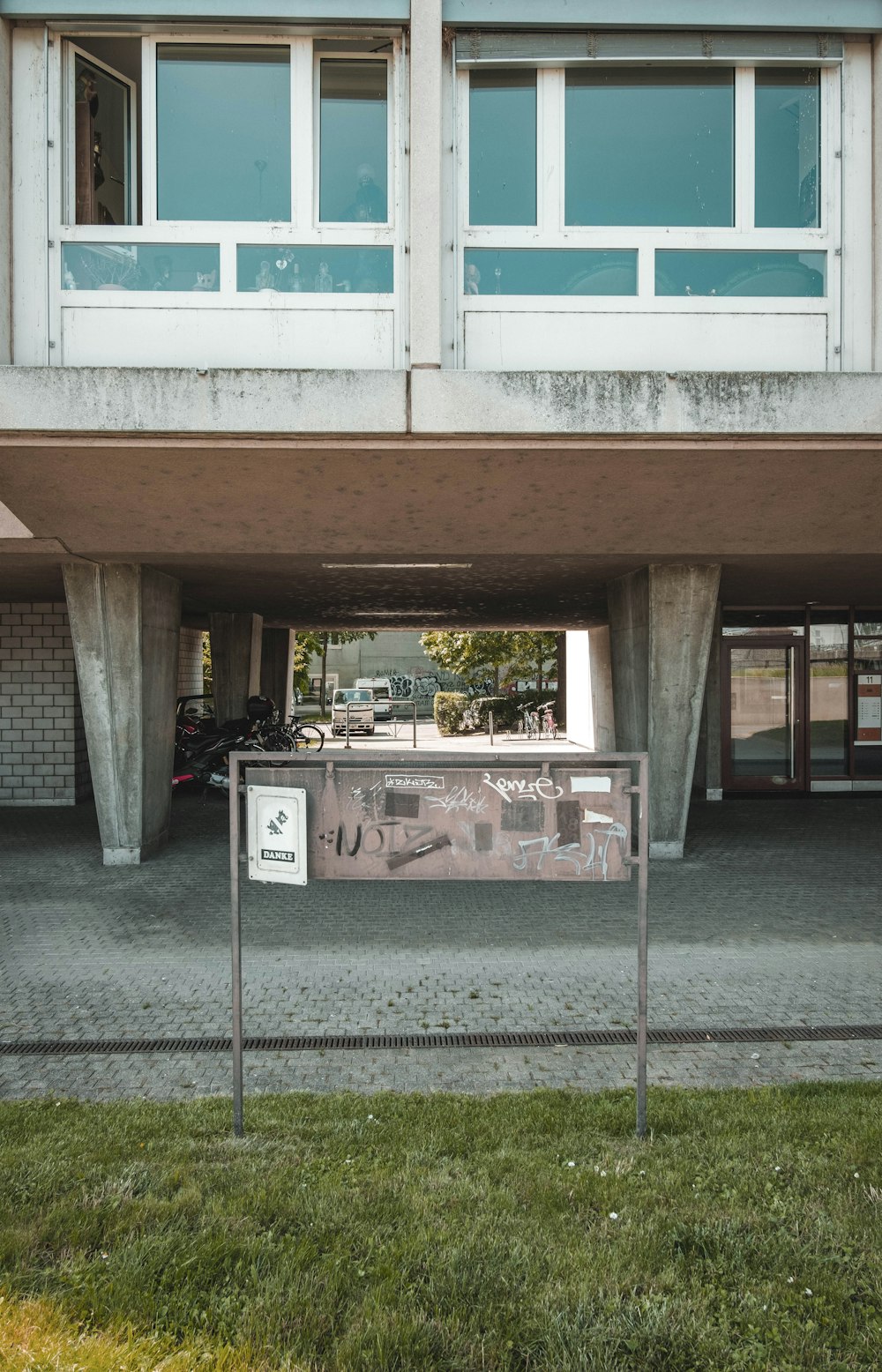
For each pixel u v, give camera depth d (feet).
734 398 19.85
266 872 12.37
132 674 32.14
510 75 20.98
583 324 21.06
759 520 25.35
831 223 21.17
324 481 22.50
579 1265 9.29
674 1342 8.24
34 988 19.61
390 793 12.23
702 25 20.48
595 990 19.49
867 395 19.88
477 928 24.76
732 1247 9.61
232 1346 8.13
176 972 20.83
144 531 26.05
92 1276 9.07
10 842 37.93
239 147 20.80
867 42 21.02
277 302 20.74
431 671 168.66
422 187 19.62
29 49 20.44
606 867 12.19
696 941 23.35
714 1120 12.67
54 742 50.39
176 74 20.72
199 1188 10.72
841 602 50.55
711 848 35.88
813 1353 8.14
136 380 19.45
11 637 50.14
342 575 35.58
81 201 20.81
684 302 21.07
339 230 20.80
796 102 21.21
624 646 35.32
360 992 19.36
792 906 26.99
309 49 20.67
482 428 19.67
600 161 21.08
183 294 20.70
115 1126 12.60
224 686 59.77
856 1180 10.93
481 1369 7.95
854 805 48.47
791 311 21.13
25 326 20.57
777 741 52.85
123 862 33.01
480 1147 11.93
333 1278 9.07
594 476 22.33
